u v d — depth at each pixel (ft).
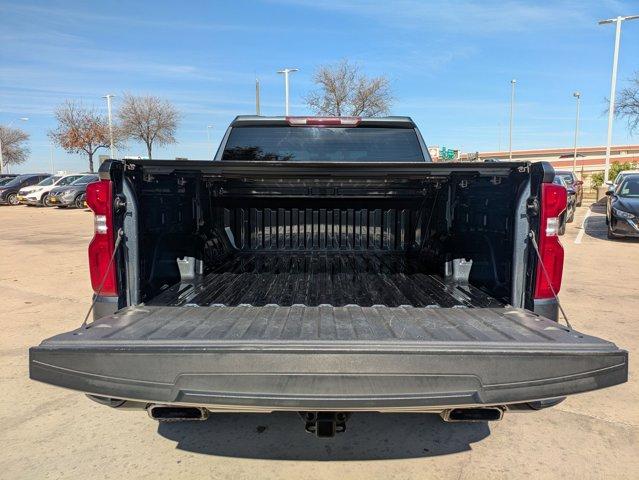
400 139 14.92
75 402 12.73
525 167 9.77
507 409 8.69
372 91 109.40
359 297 11.87
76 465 9.97
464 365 7.36
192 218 13.20
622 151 245.86
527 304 10.00
